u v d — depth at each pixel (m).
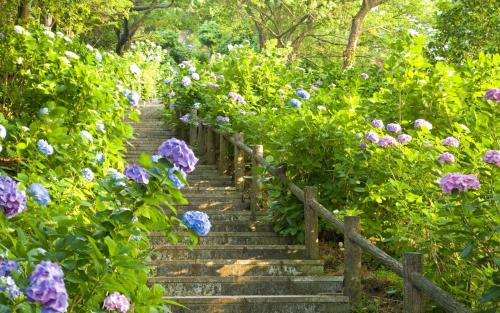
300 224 7.66
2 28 8.62
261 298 5.54
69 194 5.40
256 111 12.12
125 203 3.62
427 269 5.20
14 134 6.14
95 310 3.36
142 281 3.69
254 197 8.85
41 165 5.73
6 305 2.71
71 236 3.39
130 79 16.62
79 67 8.15
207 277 6.12
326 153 7.57
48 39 8.83
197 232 3.65
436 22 12.31
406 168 5.89
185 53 44.84
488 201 4.14
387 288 6.02
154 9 30.84
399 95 7.19
